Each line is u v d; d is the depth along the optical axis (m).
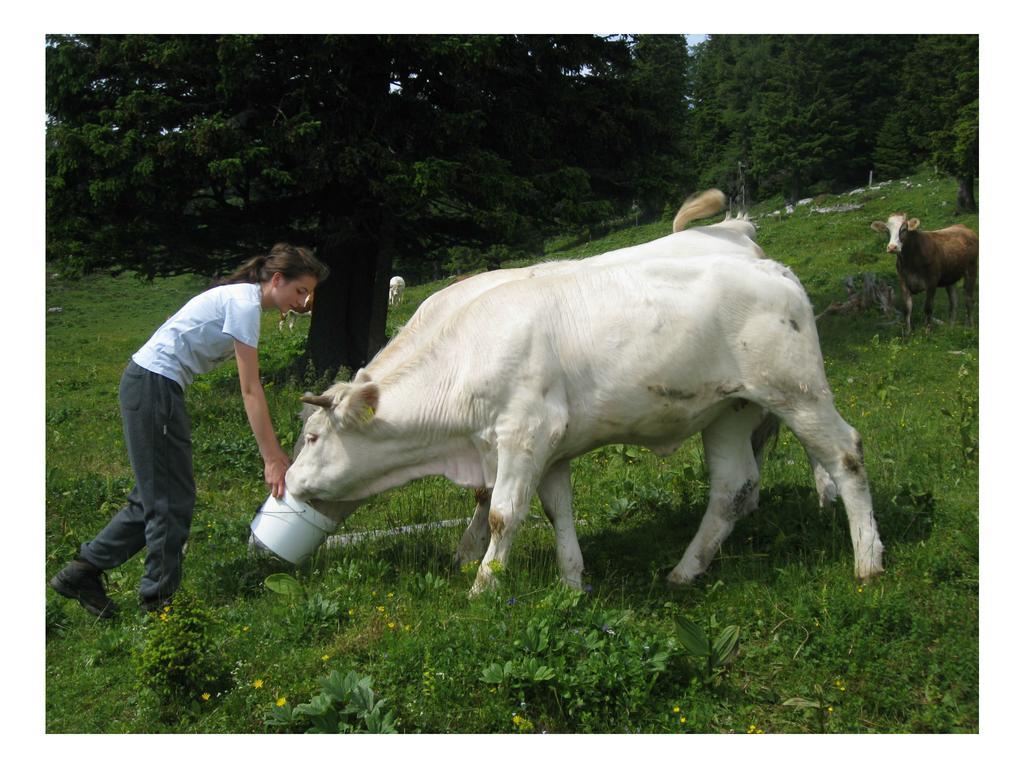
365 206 12.36
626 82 13.44
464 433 5.05
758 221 31.81
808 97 37.03
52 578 5.14
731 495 5.24
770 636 4.43
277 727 3.86
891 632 4.27
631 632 4.24
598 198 13.77
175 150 10.66
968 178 25.11
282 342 17.77
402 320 20.66
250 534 5.68
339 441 5.22
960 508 5.55
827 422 4.89
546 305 4.95
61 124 10.97
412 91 11.92
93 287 34.16
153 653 4.02
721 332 4.89
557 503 5.16
